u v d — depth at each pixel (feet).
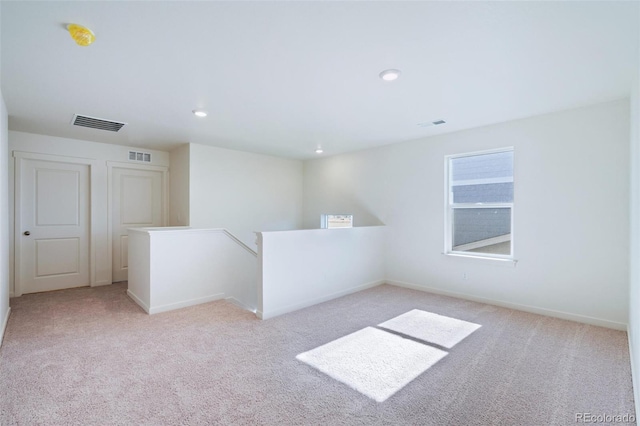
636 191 7.47
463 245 14.20
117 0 5.18
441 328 10.34
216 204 17.13
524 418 5.93
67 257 15.51
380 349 8.80
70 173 15.56
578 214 10.85
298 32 6.22
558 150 11.23
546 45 6.70
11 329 10.11
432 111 11.11
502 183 12.96
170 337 9.55
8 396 6.48
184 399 6.44
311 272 12.94
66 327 10.30
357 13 5.60
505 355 8.43
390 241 16.48
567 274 11.10
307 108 10.77
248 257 14.75
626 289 10.01
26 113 11.25
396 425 5.74
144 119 12.01
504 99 9.98
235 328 10.32
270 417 5.92
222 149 17.42
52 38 6.36
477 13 5.62
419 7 5.43
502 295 12.66
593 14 5.62
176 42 6.56
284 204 20.48
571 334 9.78
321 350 8.73
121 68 7.73
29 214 14.52
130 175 17.25
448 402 6.42
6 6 5.30
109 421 5.77
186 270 12.64
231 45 6.69
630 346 8.63
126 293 14.51
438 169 14.53
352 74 8.14
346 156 18.74
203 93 9.40
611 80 8.52
